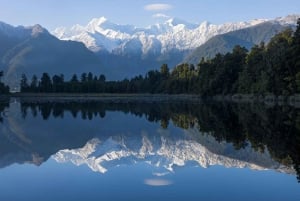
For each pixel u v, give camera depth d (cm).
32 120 6875
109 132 5000
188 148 3547
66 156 3188
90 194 2030
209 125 5578
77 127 5647
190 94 17438
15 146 3753
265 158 2927
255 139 3956
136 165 2772
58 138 4406
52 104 14188
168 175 2428
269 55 11019
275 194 1994
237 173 2456
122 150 3503
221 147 3528
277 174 2414
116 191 2075
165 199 1927
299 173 2438
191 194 2000
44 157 3133
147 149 3544
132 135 4662
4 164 2842
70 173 2527
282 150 3272
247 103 10900
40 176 2447
